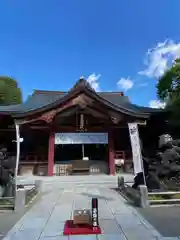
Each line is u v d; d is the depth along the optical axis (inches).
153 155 839.7
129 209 337.7
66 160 914.7
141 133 928.9
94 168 818.8
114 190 508.1
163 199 372.8
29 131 876.6
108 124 819.4
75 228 242.4
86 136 812.6
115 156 843.4
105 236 226.7
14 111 810.2
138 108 904.9
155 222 272.4
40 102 988.6
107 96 1117.7
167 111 826.8
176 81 716.7
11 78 1744.6
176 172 445.4
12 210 338.0
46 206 362.9
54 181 650.8
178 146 473.4
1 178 416.8
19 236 231.5
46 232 241.6
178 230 243.9
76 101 767.1
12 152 858.1
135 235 229.3
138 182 432.8
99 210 333.1
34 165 818.2
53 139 797.9
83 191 498.9
